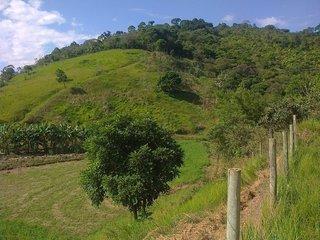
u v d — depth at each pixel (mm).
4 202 38906
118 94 99625
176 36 162875
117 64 122438
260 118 34500
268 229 6906
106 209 34188
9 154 65000
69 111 93000
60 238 28047
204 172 43031
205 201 12578
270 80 97812
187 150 63469
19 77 130250
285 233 6602
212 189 14047
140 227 13422
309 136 19281
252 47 153500
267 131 31125
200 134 84000
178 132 85812
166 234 10664
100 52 139625
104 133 23281
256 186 12352
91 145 23609
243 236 6863
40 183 46469
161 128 24656
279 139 22188
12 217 33938
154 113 92562
